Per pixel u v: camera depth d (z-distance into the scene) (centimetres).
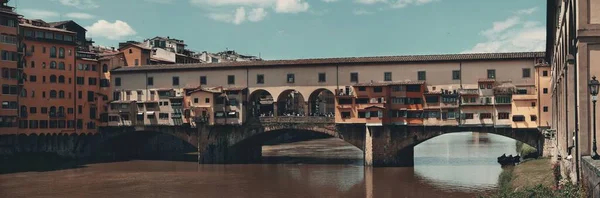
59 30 9262
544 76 7112
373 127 7781
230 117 8638
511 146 11631
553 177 4450
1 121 8325
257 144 9462
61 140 9312
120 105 9369
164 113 9094
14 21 8512
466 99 7506
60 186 6575
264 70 8575
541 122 7106
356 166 8100
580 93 2967
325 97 15688
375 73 7988
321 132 8194
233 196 5816
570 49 3338
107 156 9856
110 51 12044
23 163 8531
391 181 6525
